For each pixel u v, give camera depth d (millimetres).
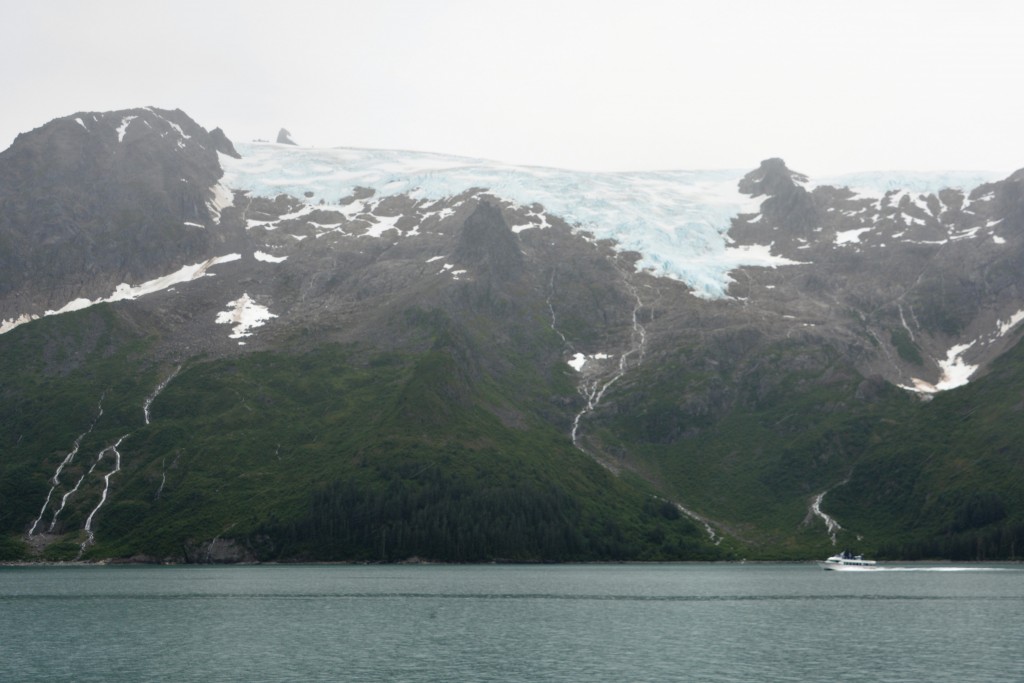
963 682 114625
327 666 124125
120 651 134250
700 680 116125
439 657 130125
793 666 124188
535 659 128875
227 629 153250
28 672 120500
